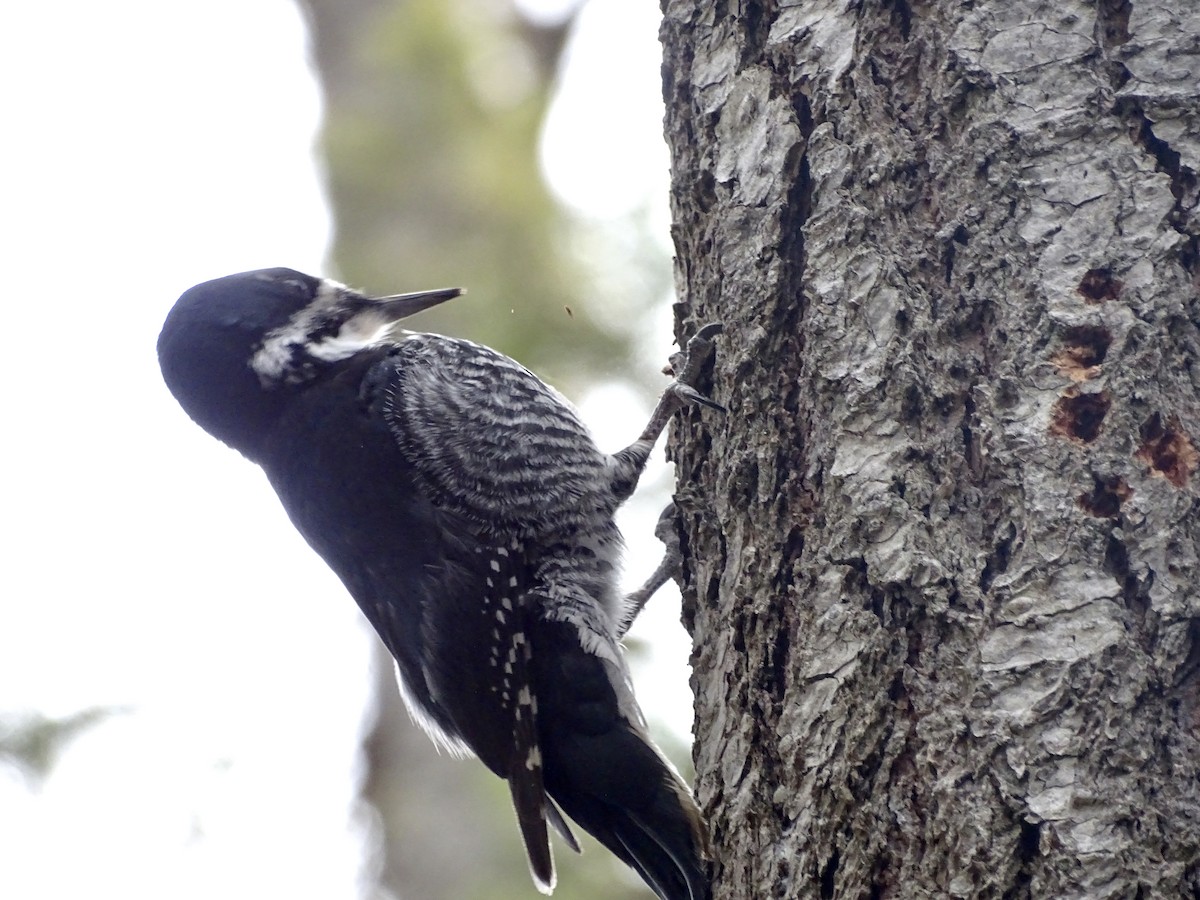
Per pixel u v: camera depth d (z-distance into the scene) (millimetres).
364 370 10883
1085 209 7086
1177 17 7199
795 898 7227
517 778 9531
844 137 7809
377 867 18859
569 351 17734
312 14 21781
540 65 20953
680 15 9039
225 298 11164
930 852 6660
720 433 8539
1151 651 6453
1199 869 6133
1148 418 6746
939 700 6812
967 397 7172
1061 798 6332
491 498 10359
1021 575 6723
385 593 10422
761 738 7734
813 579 7453
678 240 9266
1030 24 7379
